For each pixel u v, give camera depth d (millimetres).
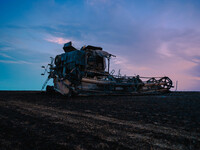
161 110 5633
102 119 4047
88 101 9016
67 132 2809
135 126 3326
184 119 4094
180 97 11422
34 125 3271
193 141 2393
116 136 2613
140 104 7473
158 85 18672
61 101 8883
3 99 9188
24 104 7012
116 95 14289
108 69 16734
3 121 3602
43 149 2029
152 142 2332
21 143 2242
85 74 14586
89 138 2496
